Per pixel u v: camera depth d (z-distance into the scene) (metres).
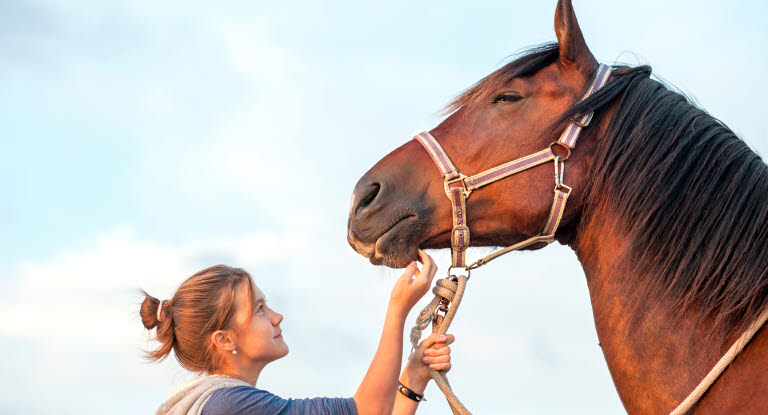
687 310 2.01
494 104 2.41
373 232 2.36
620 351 2.12
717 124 2.20
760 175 2.05
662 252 2.07
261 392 2.11
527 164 2.32
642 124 2.19
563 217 2.33
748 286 1.92
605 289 2.21
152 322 2.37
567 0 2.36
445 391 2.22
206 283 2.32
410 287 2.17
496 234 2.38
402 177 2.40
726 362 1.88
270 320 2.39
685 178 2.09
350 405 2.09
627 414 2.16
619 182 2.18
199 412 2.05
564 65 2.40
